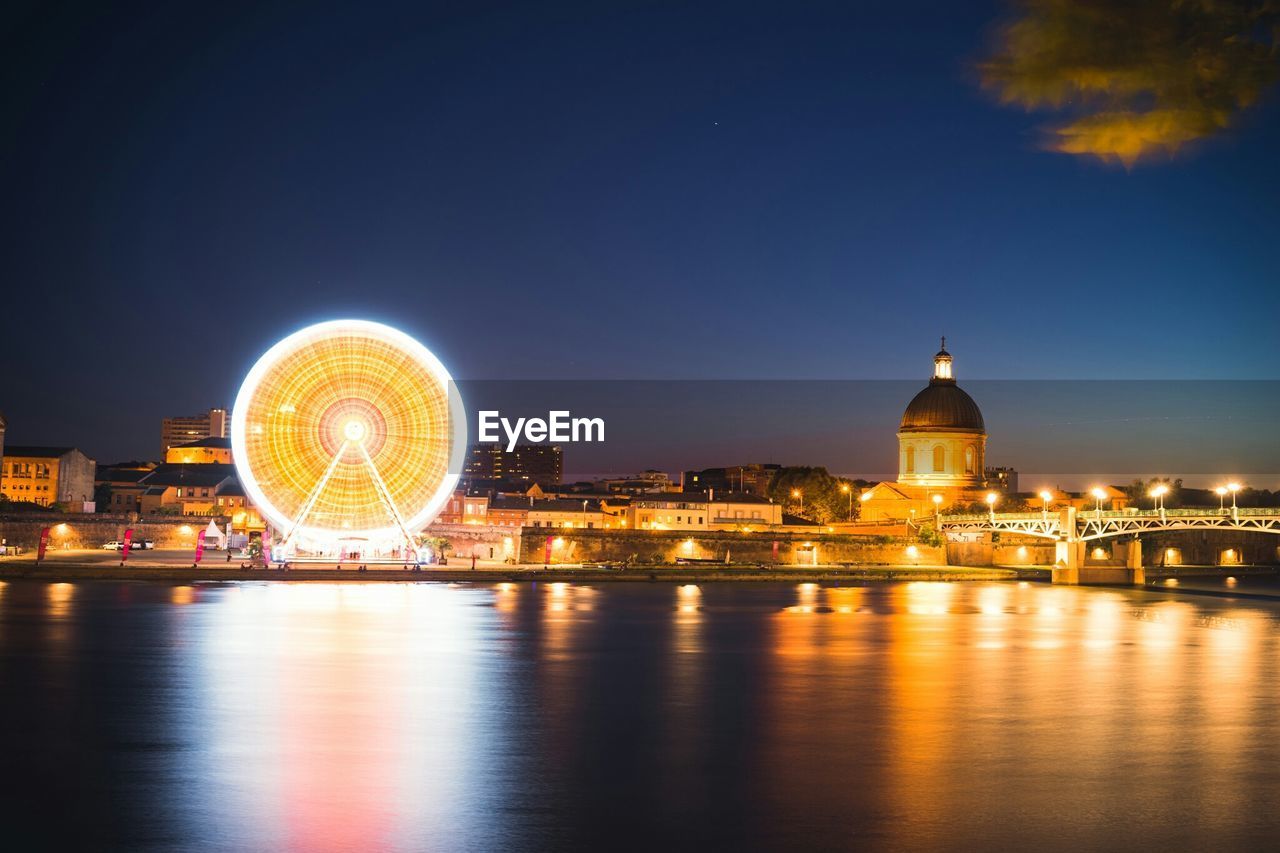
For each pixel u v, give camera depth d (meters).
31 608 101.44
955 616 117.12
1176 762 44.47
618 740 47.56
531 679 64.94
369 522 152.88
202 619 93.88
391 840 33.25
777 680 66.12
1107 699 60.66
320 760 43.09
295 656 72.44
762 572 179.25
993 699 60.19
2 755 43.59
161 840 33.03
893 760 44.25
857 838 33.91
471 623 96.31
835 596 145.00
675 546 199.38
